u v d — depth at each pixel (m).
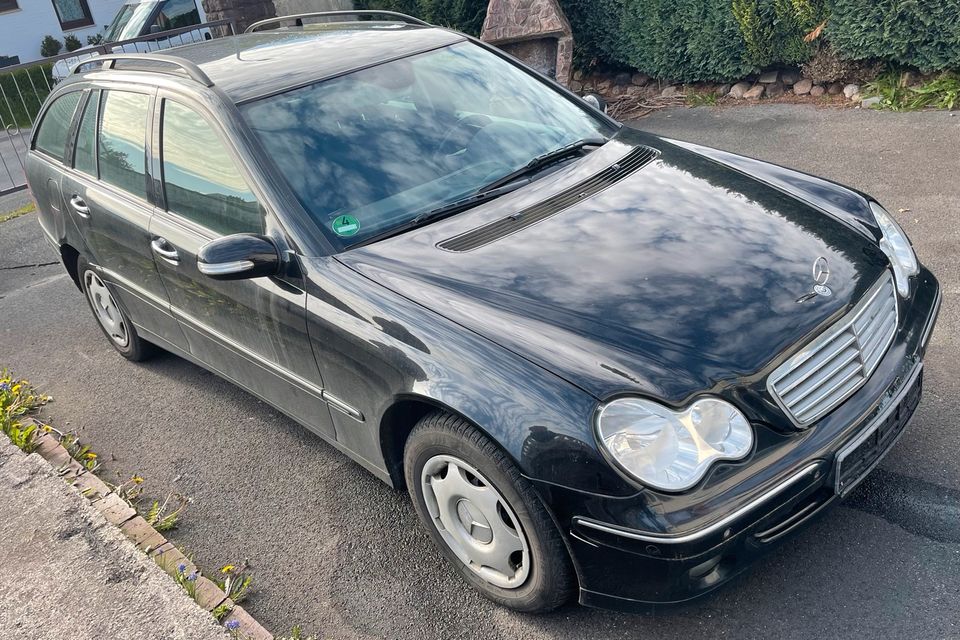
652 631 2.65
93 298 5.09
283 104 3.47
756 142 7.10
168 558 3.24
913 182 5.72
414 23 4.44
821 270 2.72
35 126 5.24
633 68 9.60
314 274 3.04
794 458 2.38
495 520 2.63
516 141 3.64
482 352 2.56
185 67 3.71
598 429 2.31
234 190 3.36
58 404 4.80
